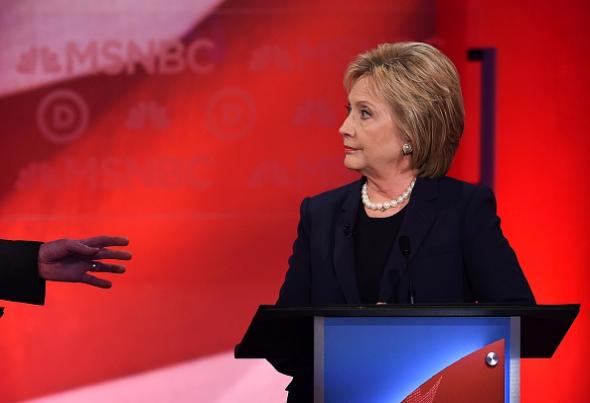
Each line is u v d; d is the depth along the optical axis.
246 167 15.65
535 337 6.94
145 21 15.59
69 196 15.59
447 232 8.04
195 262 15.70
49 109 15.55
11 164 15.51
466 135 15.62
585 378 16.27
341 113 15.62
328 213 8.48
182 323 15.71
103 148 15.62
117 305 15.68
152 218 15.64
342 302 8.07
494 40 15.81
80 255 8.49
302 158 15.64
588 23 15.91
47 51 15.54
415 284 7.88
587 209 16.08
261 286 15.70
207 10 15.59
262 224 15.68
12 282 8.43
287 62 15.59
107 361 15.71
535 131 16.02
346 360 6.33
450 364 6.31
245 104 15.62
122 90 15.59
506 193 16.05
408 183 8.33
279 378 15.80
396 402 6.30
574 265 16.14
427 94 8.01
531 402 16.34
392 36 15.55
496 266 7.95
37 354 15.66
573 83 15.96
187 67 15.60
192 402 15.74
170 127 15.63
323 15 15.55
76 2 15.54
